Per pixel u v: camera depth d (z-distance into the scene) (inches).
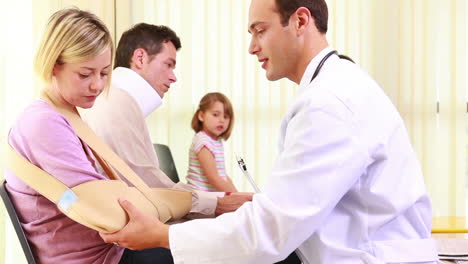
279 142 53.0
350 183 46.5
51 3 132.1
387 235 49.1
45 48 51.6
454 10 134.4
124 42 77.2
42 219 52.6
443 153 136.3
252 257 46.6
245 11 137.1
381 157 47.9
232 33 137.3
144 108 75.3
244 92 137.4
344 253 48.0
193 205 63.2
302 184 45.7
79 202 49.8
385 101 50.0
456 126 135.5
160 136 138.4
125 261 57.4
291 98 137.1
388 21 136.4
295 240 46.0
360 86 48.9
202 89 138.0
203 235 47.6
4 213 125.3
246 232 46.8
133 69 76.1
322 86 48.3
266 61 53.8
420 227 50.1
